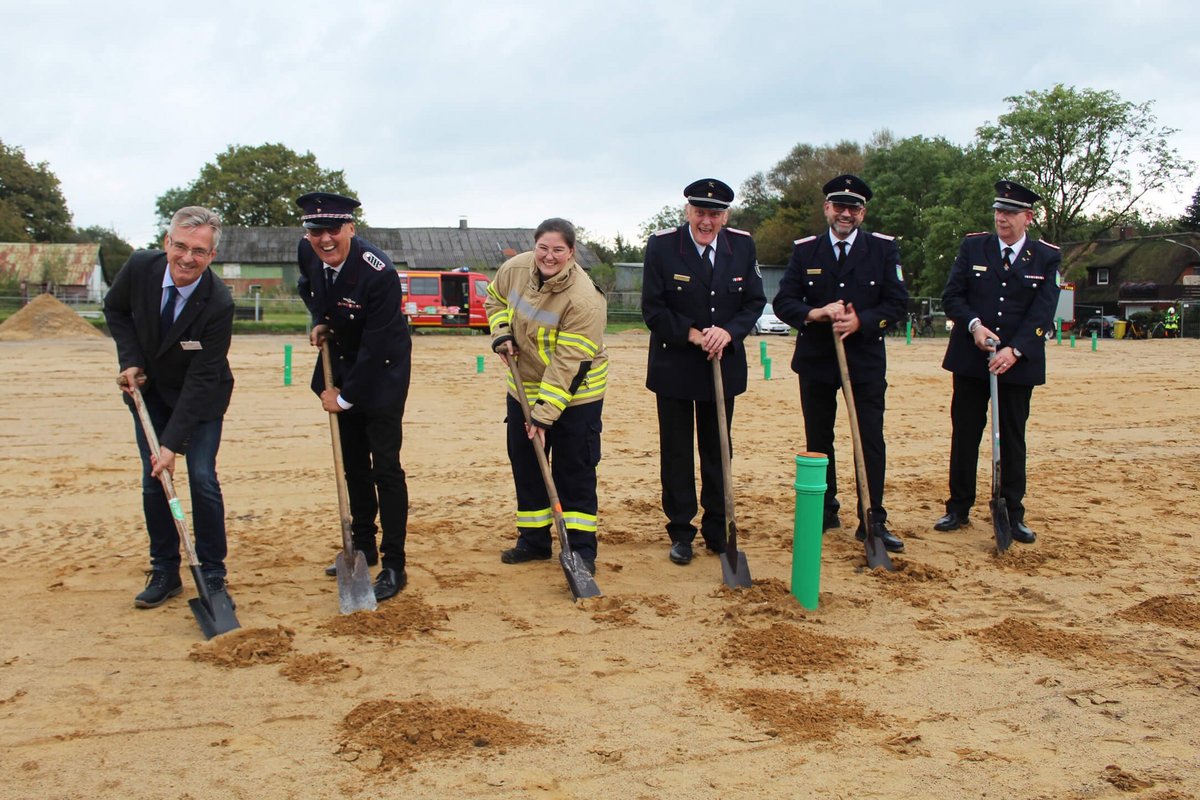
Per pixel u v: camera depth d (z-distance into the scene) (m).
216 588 4.88
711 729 3.70
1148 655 4.48
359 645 4.55
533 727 3.70
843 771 3.39
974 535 6.66
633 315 46.94
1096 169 49.66
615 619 4.92
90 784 3.29
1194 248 59.19
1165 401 14.78
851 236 6.34
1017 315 6.46
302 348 27.20
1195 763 3.46
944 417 12.93
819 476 5.04
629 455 9.86
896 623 4.91
